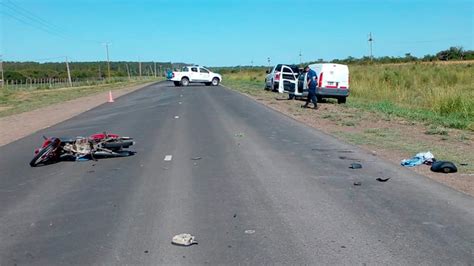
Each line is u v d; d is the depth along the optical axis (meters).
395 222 6.14
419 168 9.36
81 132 15.43
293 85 28.53
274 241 5.53
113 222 6.29
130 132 15.05
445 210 6.62
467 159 10.27
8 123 19.44
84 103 29.73
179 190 7.82
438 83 35.00
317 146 11.97
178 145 12.34
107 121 18.47
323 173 8.95
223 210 6.72
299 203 7.02
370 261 4.94
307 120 17.91
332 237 5.64
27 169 9.75
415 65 57.22
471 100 19.97
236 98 30.27
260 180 8.43
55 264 5.00
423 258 5.02
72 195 7.67
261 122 17.20
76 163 10.23
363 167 9.43
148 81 84.44
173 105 25.38
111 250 5.34
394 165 9.61
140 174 9.07
